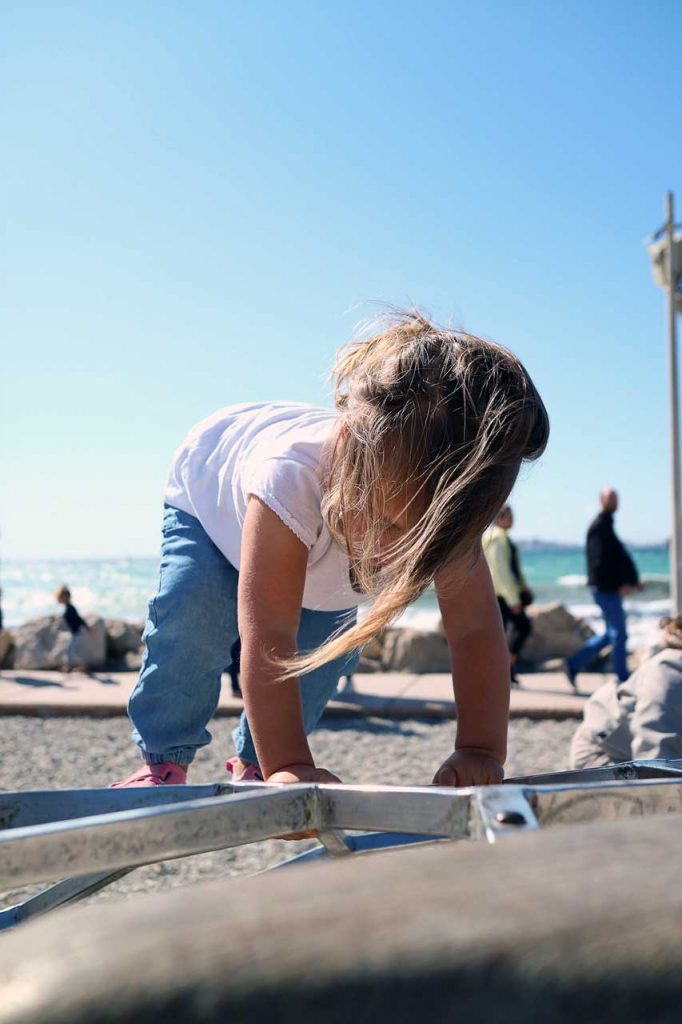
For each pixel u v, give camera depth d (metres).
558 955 0.25
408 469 1.16
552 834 0.35
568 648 10.38
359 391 1.22
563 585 42.84
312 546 1.42
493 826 0.64
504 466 1.15
